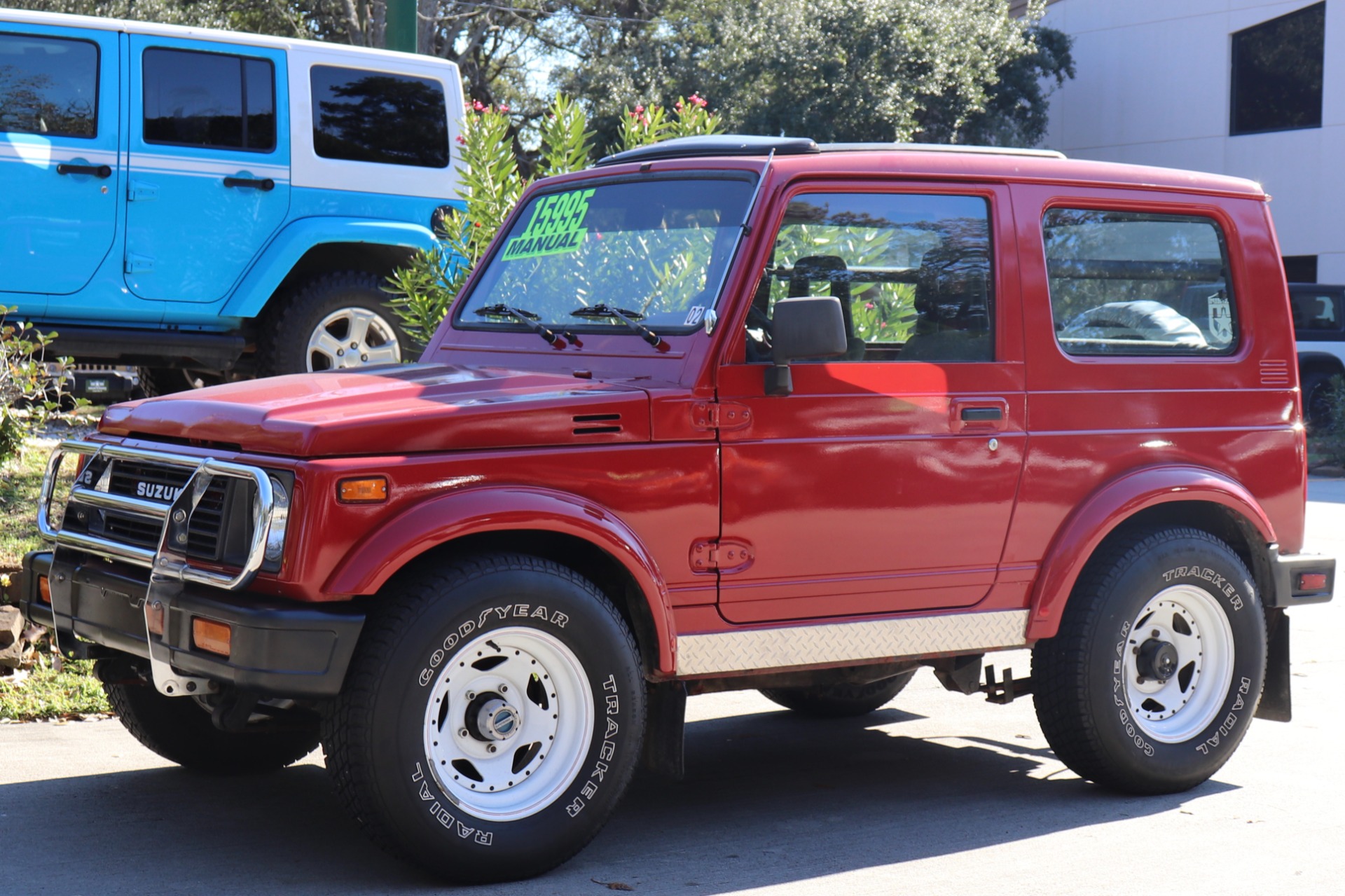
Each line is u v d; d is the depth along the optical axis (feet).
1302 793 16.98
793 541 14.64
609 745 13.53
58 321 29.30
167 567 13.12
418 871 13.52
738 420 14.32
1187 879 13.79
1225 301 17.56
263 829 14.92
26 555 15.58
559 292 16.40
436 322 26.25
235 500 12.84
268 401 13.66
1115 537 16.78
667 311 14.93
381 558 12.33
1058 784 17.40
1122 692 16.42
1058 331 16.22
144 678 14.83
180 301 29.89
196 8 93.61
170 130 29.73
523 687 13.38
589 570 14.43
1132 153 110.83
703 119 27.71
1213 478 16.88
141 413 14.83
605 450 13.65
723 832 15.23
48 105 28.73
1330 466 64.03
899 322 15.34
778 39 99.25
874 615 15.29
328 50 31.32
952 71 101.50
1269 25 101.71
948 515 15.44
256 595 12.60
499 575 12.92
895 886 13.46
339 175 31.40
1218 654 17.12
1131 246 16.87
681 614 14.21
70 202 28.81
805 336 13.66
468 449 13.09
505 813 13.14
